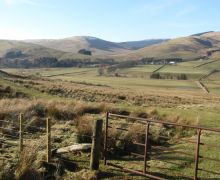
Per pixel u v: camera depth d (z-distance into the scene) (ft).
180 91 366.02
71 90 164.35
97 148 36.40
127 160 41.60
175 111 100.37
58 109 71.87
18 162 34.81
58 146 45.27
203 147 47.73
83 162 39.04
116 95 163.84
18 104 82.64
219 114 95.25
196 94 313.53
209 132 61.00
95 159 36.40
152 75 640.99
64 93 156.76
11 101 92.07
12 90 140.05
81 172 35.70
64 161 39.14
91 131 48.52
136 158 42.52
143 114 79.51
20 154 38.29
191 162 40.50
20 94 136.05
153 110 85.25
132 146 46.68
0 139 48.75
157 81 542.98
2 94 130.00
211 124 72.38
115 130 47.62
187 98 215.72
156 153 45.19
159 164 39.93
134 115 77.77
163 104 142.82
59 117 69.67
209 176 35.65
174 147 48.47
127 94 180.34
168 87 445.37
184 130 62.80
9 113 66.49
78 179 33.91
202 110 112.47
